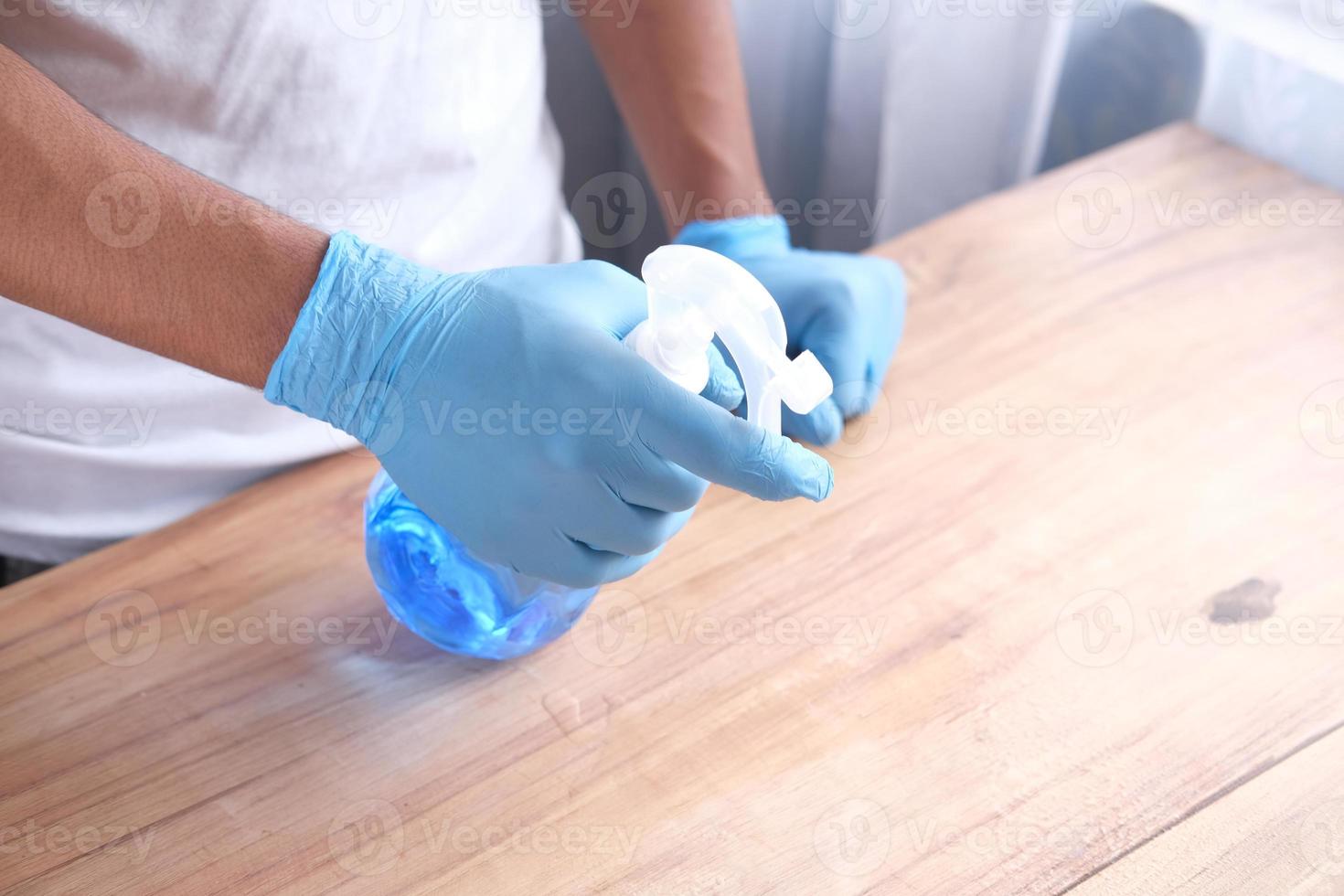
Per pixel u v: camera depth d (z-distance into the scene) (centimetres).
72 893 54
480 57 82
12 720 62
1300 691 63
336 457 79
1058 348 85
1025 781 59
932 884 55
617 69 92
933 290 91
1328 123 100
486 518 60
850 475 76
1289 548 71
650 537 60
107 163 56
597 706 63
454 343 58
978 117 118
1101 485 75
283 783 59
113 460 77
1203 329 86
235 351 60
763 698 63
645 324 60
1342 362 83
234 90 71
